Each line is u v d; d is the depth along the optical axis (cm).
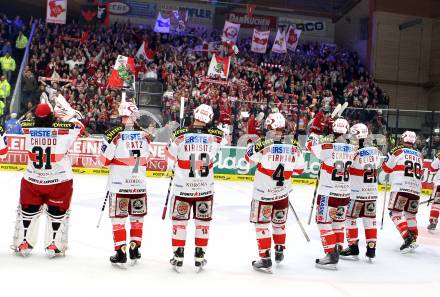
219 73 2042
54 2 2331
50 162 577
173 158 583
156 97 1752
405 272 656
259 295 521
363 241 826
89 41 2378
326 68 2703
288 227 908
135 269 582
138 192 580
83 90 1758
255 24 3081
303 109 1641
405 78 2886
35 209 591
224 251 701
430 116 1781
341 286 573
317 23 3184
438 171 943
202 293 514
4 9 2748
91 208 966
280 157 599
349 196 665
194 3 2998
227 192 1344
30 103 1684
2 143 593
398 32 2864
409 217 791
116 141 574
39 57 2189
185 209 580
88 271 560
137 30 2652
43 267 562
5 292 475
